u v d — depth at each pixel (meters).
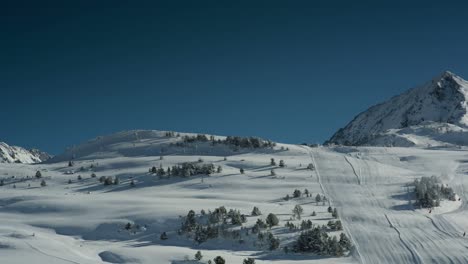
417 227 99.81
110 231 106.25
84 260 77.69
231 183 148.75
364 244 89.75
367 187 138.50
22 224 114.62
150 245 96.69
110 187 156.88
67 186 161.88
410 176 151.25
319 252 85.94
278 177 154.50
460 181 143.50
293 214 108.25
